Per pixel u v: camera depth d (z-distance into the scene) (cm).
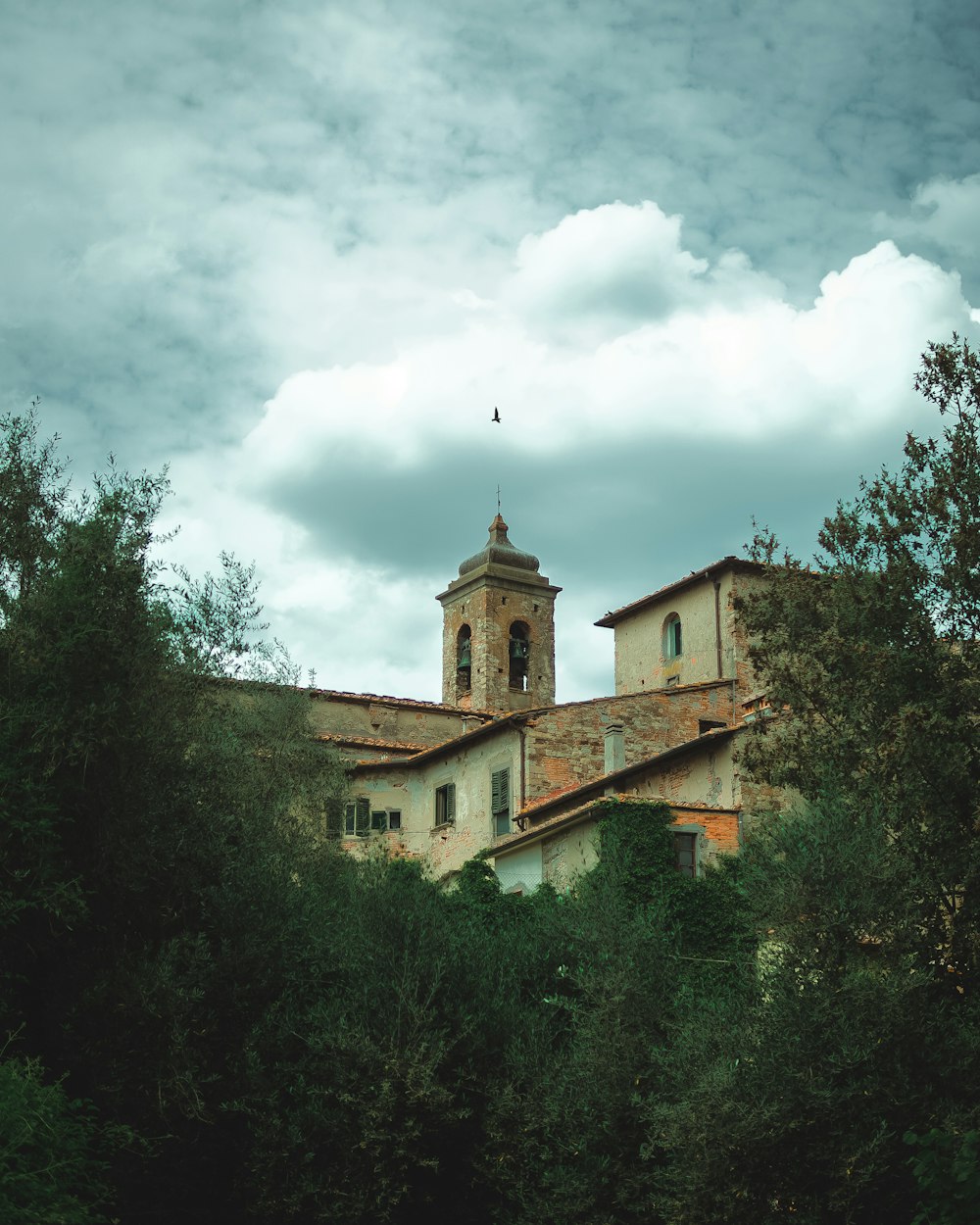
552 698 5881
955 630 2152
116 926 2045
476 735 3916
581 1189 1975
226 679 2377
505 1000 2209
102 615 2006
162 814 2070
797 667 2370
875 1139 1775
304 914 2250
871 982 1867
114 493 2133
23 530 2116
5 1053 1930
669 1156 1938
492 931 2480
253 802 2506
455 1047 2100
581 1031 2106
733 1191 1822
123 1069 1947
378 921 2200
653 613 4559
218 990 2072
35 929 1961
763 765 2322
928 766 2009
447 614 6112
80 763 1969
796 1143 1828
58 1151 1658
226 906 2117
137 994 1944
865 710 2189
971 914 2003
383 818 4169
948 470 2180
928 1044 1862
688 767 3259
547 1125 2053
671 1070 1936
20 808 1883
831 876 1962
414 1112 2030
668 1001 2169
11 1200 1469
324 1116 2014
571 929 2262
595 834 3027
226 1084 2030
